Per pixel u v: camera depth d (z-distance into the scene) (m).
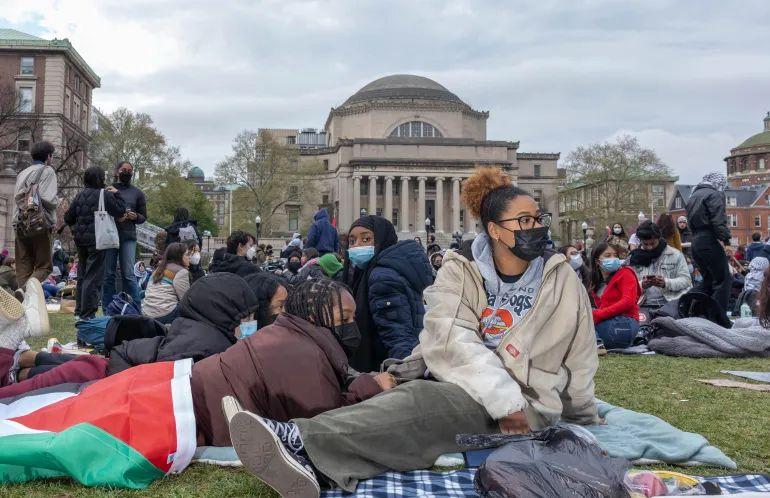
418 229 90.69
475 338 3.84
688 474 3.45
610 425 4.16
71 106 69.31
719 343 8.07
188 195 71.19
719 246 9.89
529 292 4.00
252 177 87.94
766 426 4.46
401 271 5.45
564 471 2.69
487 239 4.17
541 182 99.88
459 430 3.57
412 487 3.19
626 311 8.60
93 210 9.69
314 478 2.96
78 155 61.09
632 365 7.44
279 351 3.65
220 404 3.60
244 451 2.90
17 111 51.72
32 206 9.88
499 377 3.58
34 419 3.38
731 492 3.05
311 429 3.22
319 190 95.25
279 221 97.38
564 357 4.00
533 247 3.86
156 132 69.06
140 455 3.24
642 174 78.81
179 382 3.54
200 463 3.53
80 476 3.17
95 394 3.47
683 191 86.12
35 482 3.22
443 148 88.50
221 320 4.45
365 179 90.56
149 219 68.12
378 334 5.52
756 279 11.78
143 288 16.42
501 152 89.38
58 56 64.94
